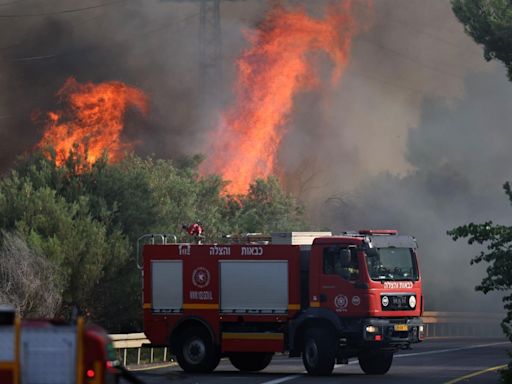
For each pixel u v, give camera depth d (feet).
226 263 192.24
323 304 186.09
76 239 255.70
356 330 184.14
